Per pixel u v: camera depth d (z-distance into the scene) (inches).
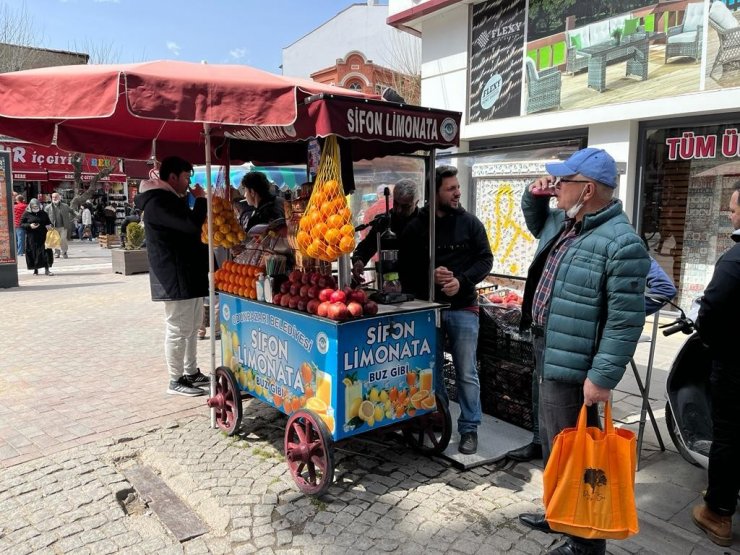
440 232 143.3
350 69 668.1
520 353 154.9
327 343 115.0
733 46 234.5
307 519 112.8
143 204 170.7
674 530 110.2
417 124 121.3
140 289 412.8
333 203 108.3
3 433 152.9
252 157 193.0
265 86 112.3
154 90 105.3
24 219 479.5
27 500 119.4
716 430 104.7
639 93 270.7
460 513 115.3
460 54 361.1
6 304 349.7
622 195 281.1
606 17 279.4
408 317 123.8
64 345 248.2
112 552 102.6
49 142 160.1
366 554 101.8
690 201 270.7
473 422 141.9
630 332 85.5
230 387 148.2
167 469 133.3
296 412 122.1
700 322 102.3
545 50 310.0
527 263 193.9
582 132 302.4
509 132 334.0
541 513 113.7
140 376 203.5
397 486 126.4
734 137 249.9
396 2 394.3
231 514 114.0
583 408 88.2
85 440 148.6
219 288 154.7
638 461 137.5
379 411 121.5
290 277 127.0
